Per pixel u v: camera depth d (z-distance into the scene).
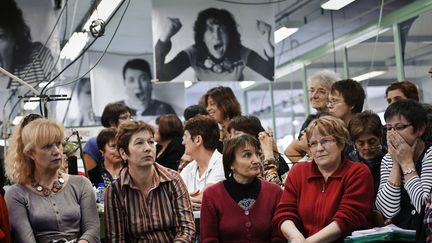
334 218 2.65
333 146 2.74
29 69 5.42
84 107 10.05
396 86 3.95
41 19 5.48
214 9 5.81
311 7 7.82
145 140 2.96
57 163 2.85
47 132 2.82
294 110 9.44
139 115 9.86
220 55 5.78
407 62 6.83
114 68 9.68
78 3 7.22
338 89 3.67
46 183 2.90
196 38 5.74
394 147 2.66
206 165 3.54
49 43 5.48
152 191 2.99
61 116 9.91
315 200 2.76
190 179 3.60
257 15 5.90
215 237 2.92
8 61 5.38
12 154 2.92
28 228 2.78
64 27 7.95
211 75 5.75
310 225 2.75
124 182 2.97
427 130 2.71
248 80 5.84
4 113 6.68
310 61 8.95
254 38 5.88
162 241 2.94
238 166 2.95
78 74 9.65
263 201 2.96
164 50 5.66
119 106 4.86
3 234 2.69
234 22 5.84
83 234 2.85
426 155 2.64
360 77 7.71
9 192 2.86
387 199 2.68
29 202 2.84
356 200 2.68
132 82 9.81
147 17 8.61
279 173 3.81
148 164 2.93
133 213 2.96
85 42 8.44
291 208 2.82
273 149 3.78
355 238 2.46
